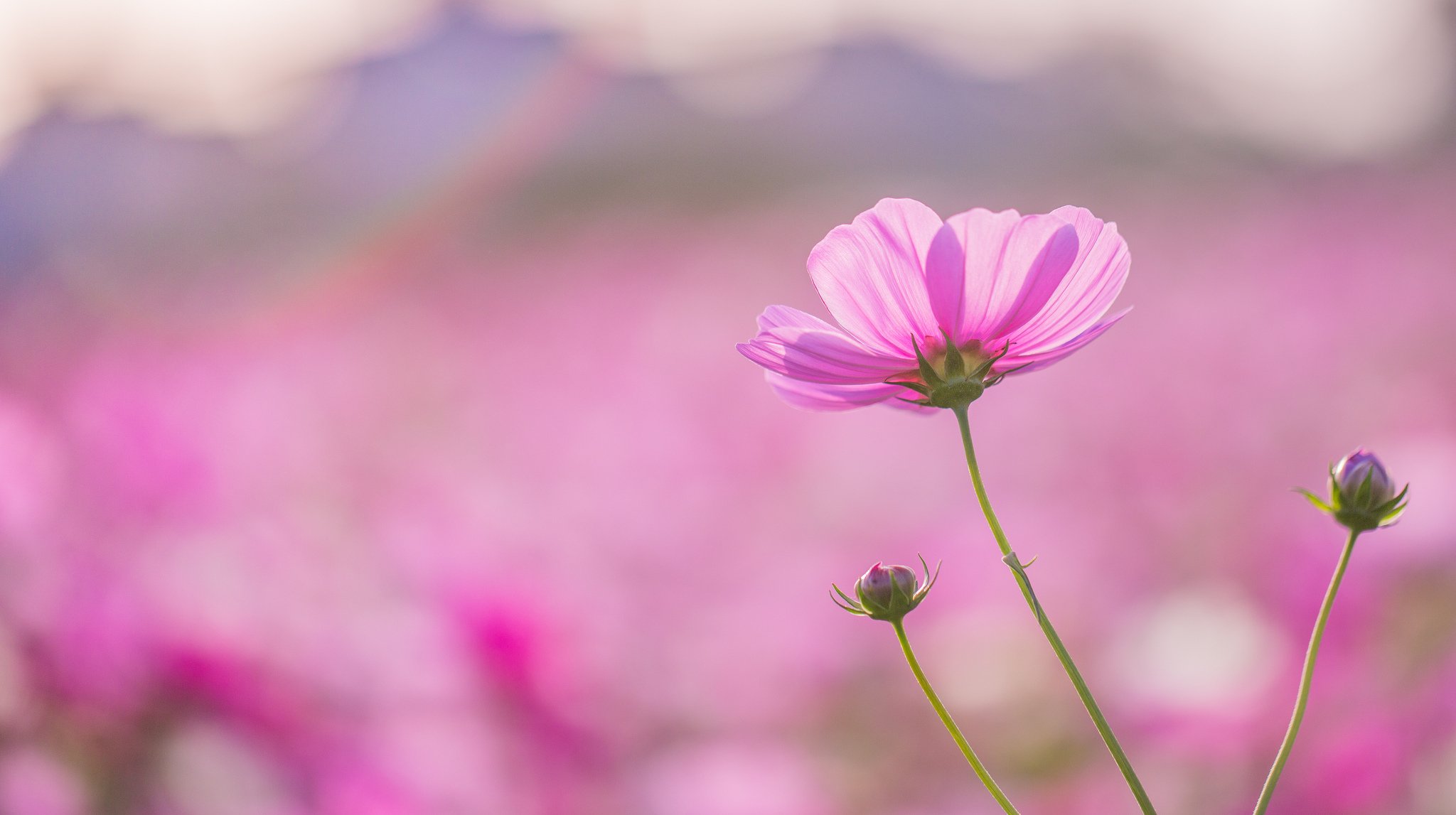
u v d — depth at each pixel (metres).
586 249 8.92
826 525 2.09
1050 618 1.46
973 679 1.38
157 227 11.63
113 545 1.38
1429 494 1.33
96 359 4.00
